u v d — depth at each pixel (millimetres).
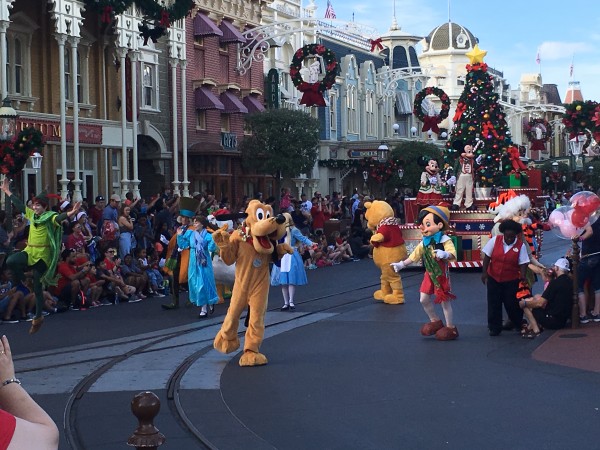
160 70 32188
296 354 11391
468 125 25562
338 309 15844
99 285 16969
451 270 22891
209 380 9836
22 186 25047
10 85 24969
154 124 31844
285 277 15367
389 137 57500
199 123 35375
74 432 7852
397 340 12375
